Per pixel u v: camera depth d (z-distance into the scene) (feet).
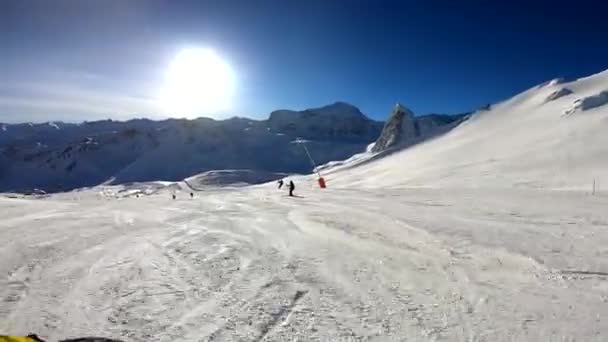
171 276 29.30
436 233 44.91
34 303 24.17
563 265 31.53
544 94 406.62
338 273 30.19
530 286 27.07
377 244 39.86
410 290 26.45
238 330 20.74
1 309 23.26
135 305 23.89
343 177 299.79
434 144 373.20
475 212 64.39
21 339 15.08
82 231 46.83
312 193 116.47
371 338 19.83
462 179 173.37
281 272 30.32
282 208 73.15
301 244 39.99
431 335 20.11
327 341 19.54
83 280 28.30
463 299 24.85
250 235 44.93
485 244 39.06
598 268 30.66
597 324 21.13
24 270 30.58
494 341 19.47
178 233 46.01
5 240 41.22
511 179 156.25
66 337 20.08
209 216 61.57
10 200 95.40
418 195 101.04
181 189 580.30
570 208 69.10
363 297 25.23
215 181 653.71
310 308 23.47
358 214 62.39
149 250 37.22
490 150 248.32
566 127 249.14
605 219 55.72
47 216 60.85
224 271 30.55
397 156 375.04
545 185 139.95
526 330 20.56
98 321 21.79
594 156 174.60
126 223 53.52
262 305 23.86
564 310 22.98
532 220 54.85
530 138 248.32
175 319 22.03
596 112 273.75
